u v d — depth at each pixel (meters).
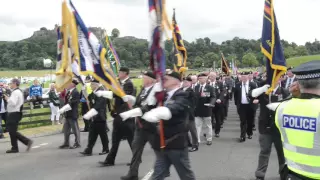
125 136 6.91
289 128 2.83
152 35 4.24
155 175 4.50
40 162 7.79
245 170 6.87
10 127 8.90
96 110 8.16
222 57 21.44
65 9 6.07
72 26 5.98
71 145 10.05
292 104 2.86
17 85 9.02
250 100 9.80
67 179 6.38
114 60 10.70
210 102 9.45
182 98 4.22
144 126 5.70
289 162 2.83
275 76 5.86
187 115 4.34
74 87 9.55
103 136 8.48
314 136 2.63
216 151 8.73
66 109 9.36
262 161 5.96
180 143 4.26
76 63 6.90
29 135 11.58
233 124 13.95
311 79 2.72
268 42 5.92
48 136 11.77
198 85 9.63
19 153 8.88
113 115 6.88
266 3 5.96
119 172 6.80
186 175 4.34
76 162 7.74
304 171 2.68
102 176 6.53
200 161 7.64
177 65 10.27
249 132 10.61
